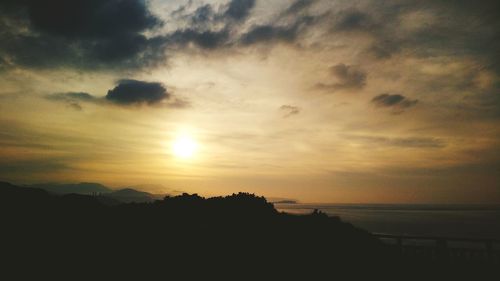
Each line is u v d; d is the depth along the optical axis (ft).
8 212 74.28
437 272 53.21
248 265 51.96
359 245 65.72
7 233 60.95
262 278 47.62
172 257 53.67
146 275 46.68
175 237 62.39
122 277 45.65
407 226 264.52
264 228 69.31
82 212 80.18
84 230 66.23
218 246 58.75
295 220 76.54
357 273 52.11
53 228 66.80
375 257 59.93
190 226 68.39
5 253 51.65
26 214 74.28
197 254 55.11
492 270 53.36
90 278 44.80
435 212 610.65
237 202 84.74
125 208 85.05
